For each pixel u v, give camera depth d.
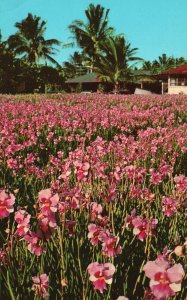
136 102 20.34
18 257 2.83
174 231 3.29
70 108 14.47
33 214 3.79
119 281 2.62
